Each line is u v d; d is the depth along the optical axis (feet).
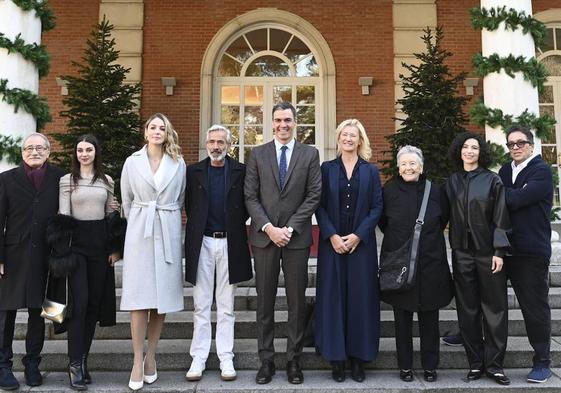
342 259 11.62
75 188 11.36
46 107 17.24
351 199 11.71
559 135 31.63
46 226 11.17
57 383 11.51
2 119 16.16
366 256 11.55
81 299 10.96
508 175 12.23
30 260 10.94
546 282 11.51
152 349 11.49
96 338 13.94
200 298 11.80
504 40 18.39
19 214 11.10
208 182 11.91
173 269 11.31
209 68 31.24
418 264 11.23
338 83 31.17
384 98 30.91
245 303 15.46
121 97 25.35
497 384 11.20
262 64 32.19
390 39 31.27
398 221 11.51
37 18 17.34
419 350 12.71
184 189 12.01
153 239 11.12
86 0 31.37
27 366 11.32
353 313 11.39
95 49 25.86
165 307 10.97
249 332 14.06
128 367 12.55
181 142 30.96
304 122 31.89
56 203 11.41
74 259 10.76
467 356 11.75
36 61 17.01
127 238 11.17
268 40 32.14
